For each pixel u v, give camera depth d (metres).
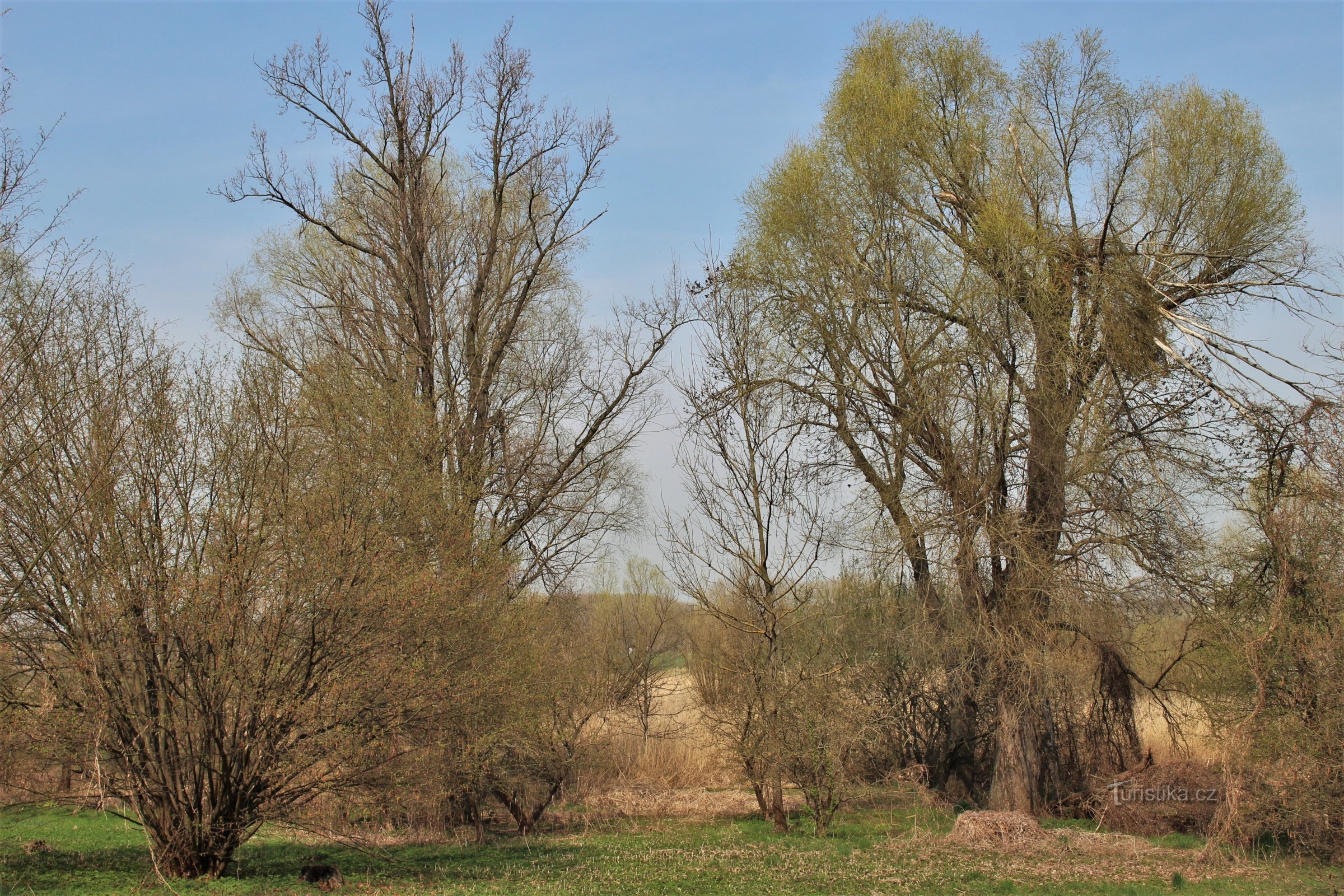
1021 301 17.58
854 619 20.64
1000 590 17.48
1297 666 14.51
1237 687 15.76
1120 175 18.69
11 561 11.27
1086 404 16.72
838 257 19.27
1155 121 18.75
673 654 30.11
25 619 11.30
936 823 17.64
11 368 11.52
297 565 11.93
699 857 14.47
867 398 19.09
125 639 11.25
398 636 12.50
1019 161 18.91
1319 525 14.50
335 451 13.44
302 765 11.75
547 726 17.30
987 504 17.22
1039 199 18.73
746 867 13.53
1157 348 17.70
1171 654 19.97
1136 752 19.48
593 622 24.86
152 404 12.09
